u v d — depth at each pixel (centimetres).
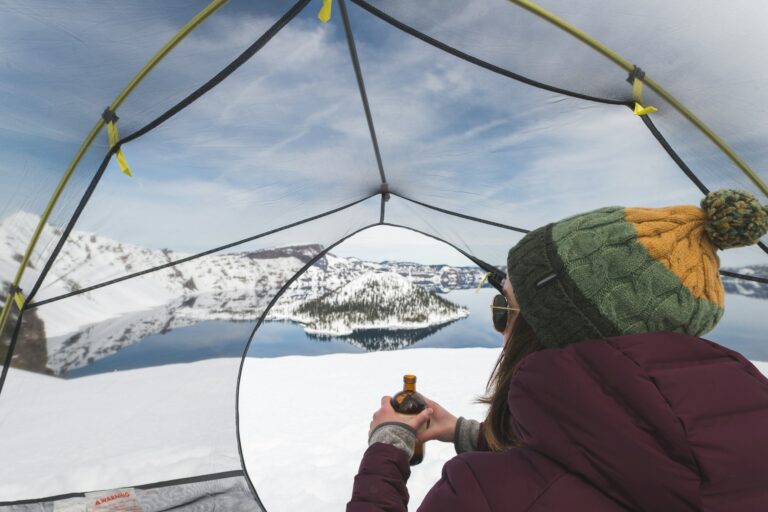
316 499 320
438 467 363
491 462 61
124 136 212
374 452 82
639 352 59
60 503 247
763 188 227
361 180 302
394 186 319
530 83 223
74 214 227
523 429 63
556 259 65
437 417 116
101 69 183
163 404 279
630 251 62
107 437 265
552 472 58
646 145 241
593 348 61
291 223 309
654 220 64
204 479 286
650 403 54
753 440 53
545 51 204
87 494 254
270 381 668
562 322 65
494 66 216
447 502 59
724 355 62
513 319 84
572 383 59
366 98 236
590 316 63
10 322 231
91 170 217
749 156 219
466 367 743
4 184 205
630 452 53
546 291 66
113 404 266
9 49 172
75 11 166
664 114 219
